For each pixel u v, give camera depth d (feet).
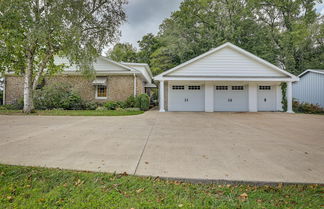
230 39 73.77
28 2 29.86
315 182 8.11
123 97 48.24
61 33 31.86
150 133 18.47
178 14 80.18
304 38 69.97
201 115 36.42
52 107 43.34
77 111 39.42
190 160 10.71
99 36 35.94
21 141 14.73
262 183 8.04
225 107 46.52
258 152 12.32
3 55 32.42
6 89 49.16
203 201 6.68
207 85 45.78
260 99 46.60
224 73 45.60
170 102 46.75
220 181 8.18
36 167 9.34
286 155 11.70
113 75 48.57
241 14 74.90
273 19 81.30
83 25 34.40
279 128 22.08
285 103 45.85
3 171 8.80
